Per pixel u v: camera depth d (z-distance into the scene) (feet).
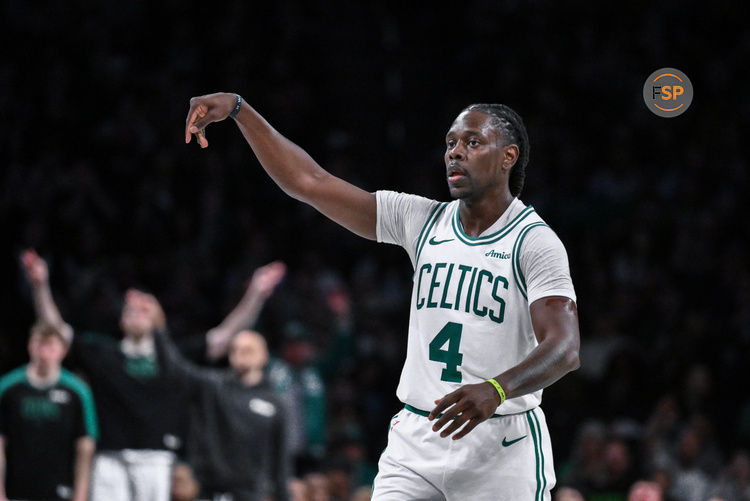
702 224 104.12
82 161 100.27
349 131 118.21
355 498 63.21
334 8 125.70
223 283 95.55
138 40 116.26
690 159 112.68
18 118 104.12
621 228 105.19
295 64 119.75
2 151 101.40
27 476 57.88
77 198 96.78
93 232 94.63
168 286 93.09
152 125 107.96
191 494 62.18
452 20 128.06
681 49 123.24
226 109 29.84
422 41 126.41
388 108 120.78
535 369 24.90
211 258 97.45
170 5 118.01
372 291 96.22
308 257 96.58
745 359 90.48
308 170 30.58
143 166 103.65
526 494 27.96
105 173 102.63
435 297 28.45
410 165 116.47
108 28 114.93
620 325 93.81
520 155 29.45
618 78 120.16
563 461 81.92
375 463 83.30
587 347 90.12
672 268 101.09
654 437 78.02
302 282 93.20
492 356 27.73
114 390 61.77
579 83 119.85
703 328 92.73
